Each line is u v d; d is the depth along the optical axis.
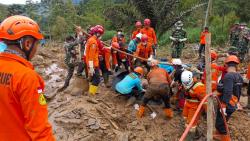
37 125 2.45
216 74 7.83
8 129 2.54
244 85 10.70
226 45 19.81
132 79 8.67
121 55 10.55
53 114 8.18
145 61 10.16
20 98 2.46
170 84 8.55
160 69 8.38
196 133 7.89
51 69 12.96
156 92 8.02
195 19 24.61
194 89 7.30
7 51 2.60
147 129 8.15
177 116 8.54
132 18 19.94
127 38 19.66
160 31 20.05
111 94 9.31
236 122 8.52
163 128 8.15
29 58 2.70
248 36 14.07
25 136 2.58
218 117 7.46
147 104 8.97
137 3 19.34
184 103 8.22
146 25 11.22
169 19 19.61
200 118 8.45
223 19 23.20
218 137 7.59
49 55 15.24
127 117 8.39
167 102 8.22
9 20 2.65
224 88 7.23
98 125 7.71
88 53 8.63
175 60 8.50
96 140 7.49
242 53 14.04
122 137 7.61
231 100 7.41
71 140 7.36
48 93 9.56
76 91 9.38
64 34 26.16
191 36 22.00
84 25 27.92
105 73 9.85
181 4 21.23
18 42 2.60
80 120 7.79
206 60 5.35
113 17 20.31
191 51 17.52
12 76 2.46
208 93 5.37
